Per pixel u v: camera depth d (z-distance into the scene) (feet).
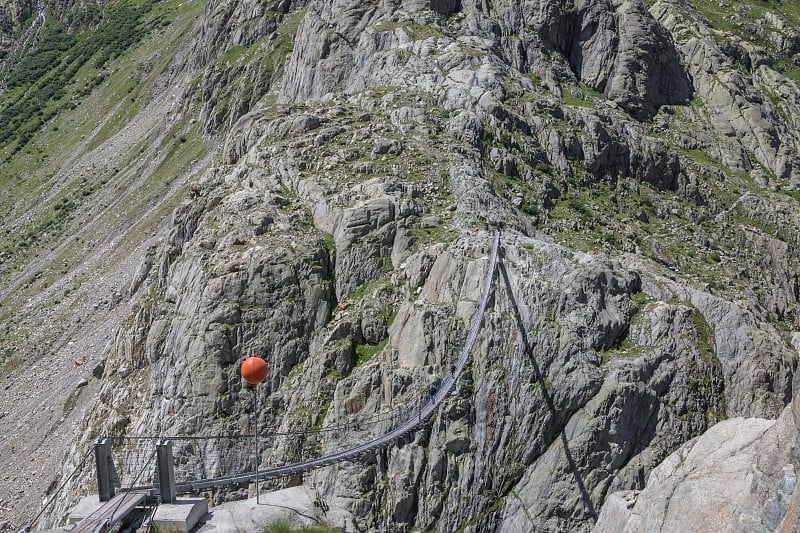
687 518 131.23
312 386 287.69
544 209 349.20
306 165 346.13
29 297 554.87
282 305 301.22
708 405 287.69
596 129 398.01
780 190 462.60
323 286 305.32
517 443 276.21
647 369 284.41
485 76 386.52
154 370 312.91
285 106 402.72
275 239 314.35
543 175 362.74
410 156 341.62
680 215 403.54
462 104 372.38
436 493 270.05
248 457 282.36
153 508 128.77
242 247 314.96
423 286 299.99
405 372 280.92
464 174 333.21
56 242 620.90
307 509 149.89
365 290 307.17
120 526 124.47
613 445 274.16
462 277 292.81
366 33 423.64
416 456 272.51
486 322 285.43
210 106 598.75
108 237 573.33
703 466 138.10
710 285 343.87
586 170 385.29
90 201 652.48
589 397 278.05
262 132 377.50
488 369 281.74
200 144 590.55
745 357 295.28
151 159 632.79
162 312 322.14
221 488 276.00
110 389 334.65
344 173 335.88
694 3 645.51
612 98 464.24
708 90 508.94
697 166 448.65
